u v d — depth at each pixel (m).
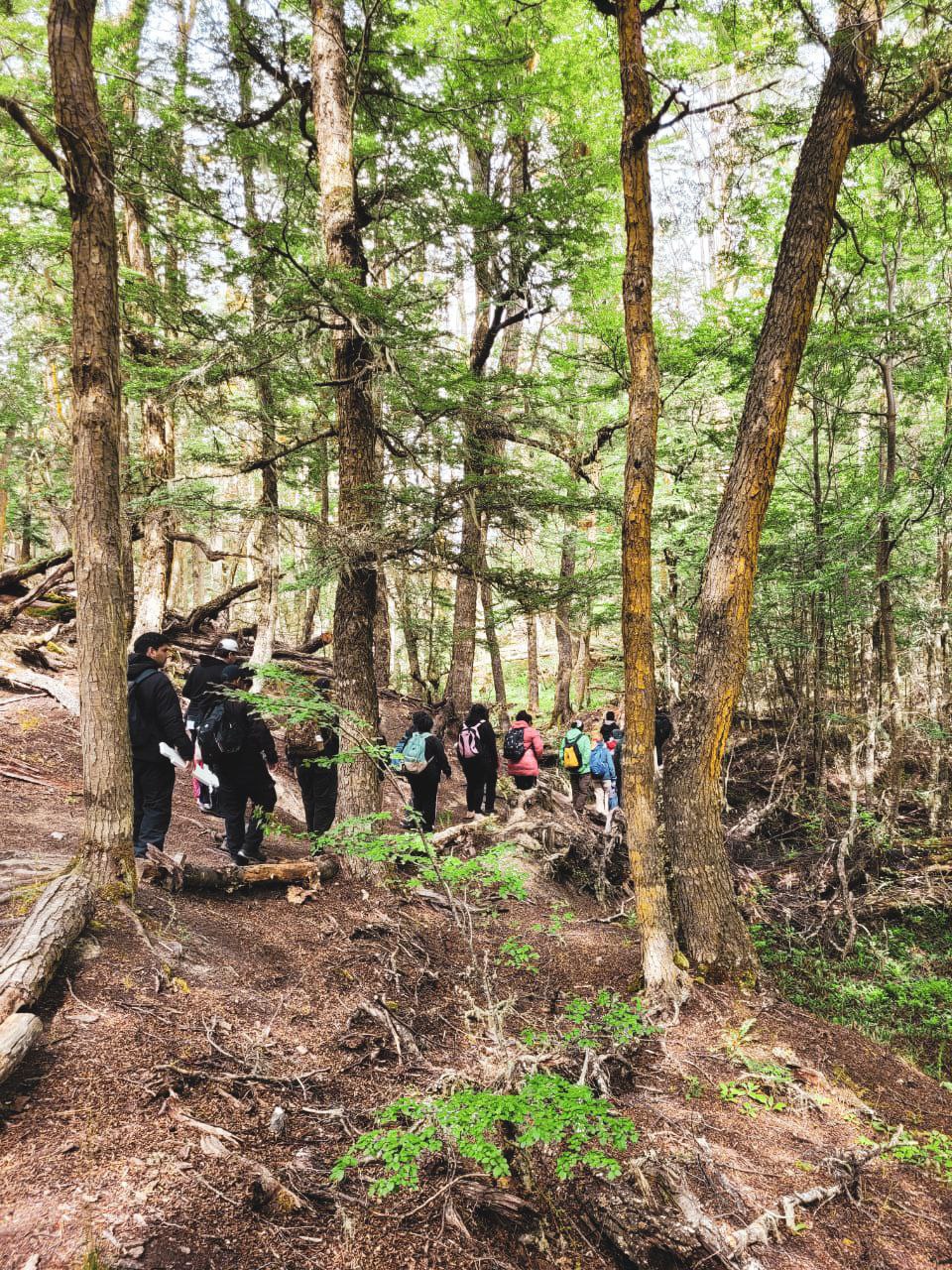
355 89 7.03
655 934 4.78
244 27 7.36
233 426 9.62
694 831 5.35
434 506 6.50
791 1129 3.63
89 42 3.77
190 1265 1.99
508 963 5.14
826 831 9.85
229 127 7.27
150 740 5.05
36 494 15.94
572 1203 2.77
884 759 10.68
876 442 13.41
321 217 7.09
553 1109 2.56
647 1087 3.82
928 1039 5.71
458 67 8.05
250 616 23.11
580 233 7.61
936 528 11.06
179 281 7.21
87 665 3.90
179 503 6.61
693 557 11.91
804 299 5.41
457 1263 2.32
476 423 7.10
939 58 5.44
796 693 12.80
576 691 20.98
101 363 3.84
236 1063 3.11
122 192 4.03
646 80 4.73
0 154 7.78
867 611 10.80
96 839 3.94
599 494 7.18
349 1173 2.63
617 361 9.54
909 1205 3.25
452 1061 3.76
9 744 7.04
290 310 5.95
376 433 6.92
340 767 6.38
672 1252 2.56
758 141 7.19
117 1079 2.71
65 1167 2.22
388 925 5.27
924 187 8.77
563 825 9.52
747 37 6.75
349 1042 3.65
